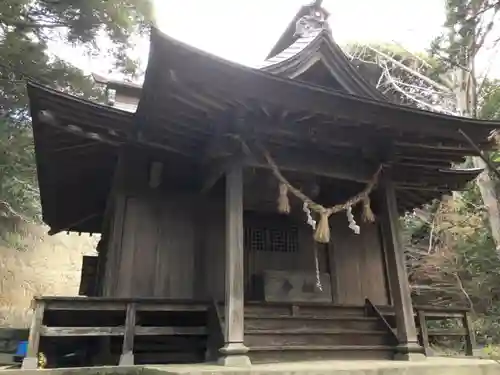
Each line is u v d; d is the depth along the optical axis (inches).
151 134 210.7
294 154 215.3
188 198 256.8
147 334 186.1
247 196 248.4
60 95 194.2
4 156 380.8
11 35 359.9
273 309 222.2
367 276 285.9
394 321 247.3
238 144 190.4
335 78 240.7
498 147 232.7
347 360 191.0
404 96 631.2
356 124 201.0
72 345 259.3
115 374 165.0
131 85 346.3
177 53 145.0
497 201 381.4
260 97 172.1
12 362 295.3
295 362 178.7
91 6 406.9
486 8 351.6
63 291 700.0
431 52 427.5
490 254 434.0
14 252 687.1
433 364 169.9
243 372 140.6
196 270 243.1
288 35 280.2
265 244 267.7
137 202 245.4
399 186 270.8
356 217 298.8
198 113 186.9
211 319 199.6
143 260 235.6
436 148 227.0
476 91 439.2
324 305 231.3
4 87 381.7
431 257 500.4
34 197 562.9
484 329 411.2
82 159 250.5
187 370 140.3
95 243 845.2
